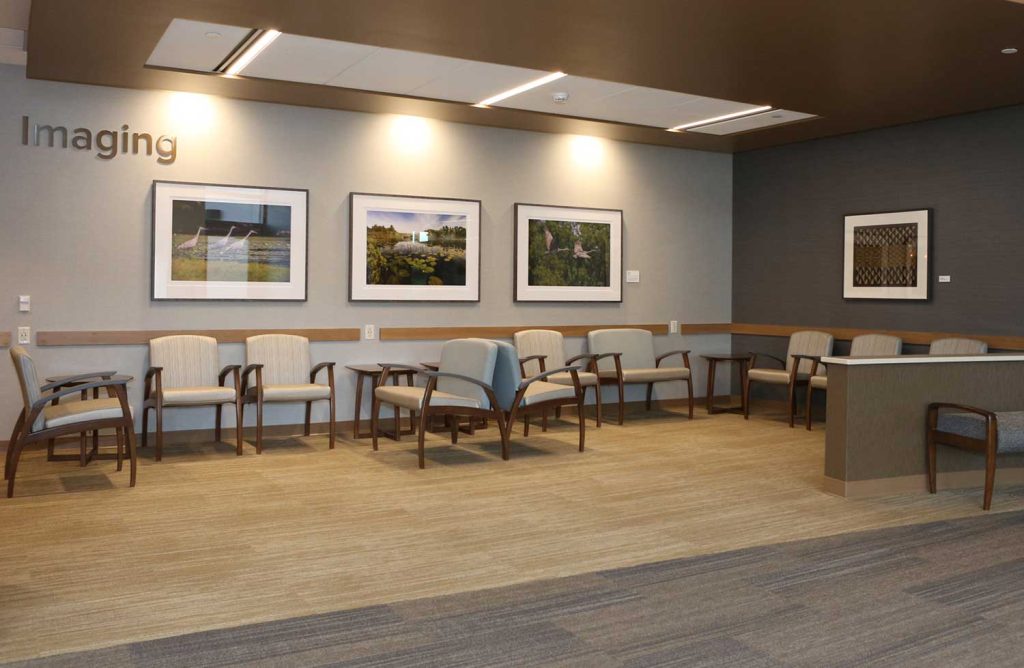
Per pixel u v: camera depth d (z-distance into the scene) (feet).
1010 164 24.41
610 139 30.32
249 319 24.84
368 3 16.22
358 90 23.41
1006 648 10.44
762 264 32.04
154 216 23.61
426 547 14.52
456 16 16.92
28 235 22.35
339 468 20.92
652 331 31.55
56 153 22.58
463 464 21.48
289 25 17.52
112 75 21.90
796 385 28.71
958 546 14.75
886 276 27.68
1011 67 20.49
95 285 23.07
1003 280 24.62
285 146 25.17
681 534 15.38
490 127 28.17
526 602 11.95
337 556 13.99
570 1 16.11
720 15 16.88
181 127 23.90
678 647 10.42
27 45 19.53
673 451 23.35
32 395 17.72
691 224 32.35
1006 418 17.74
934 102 24.06
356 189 26.13
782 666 9.90
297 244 25.35
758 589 12.51
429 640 10.61
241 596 12.12
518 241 28.78
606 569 13.42
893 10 16.57
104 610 11.55
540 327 29.35
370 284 26.35
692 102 24.70
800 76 21.36
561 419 28.99
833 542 14.93
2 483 18.95
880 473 18.49
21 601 11.85
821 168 29.76
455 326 27.78
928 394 18.99
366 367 25.62
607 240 30.55
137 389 23.57
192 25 17.93
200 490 18.52
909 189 27.02
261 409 22.57
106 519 16.12
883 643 10.57
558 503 17.57
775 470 20.92
